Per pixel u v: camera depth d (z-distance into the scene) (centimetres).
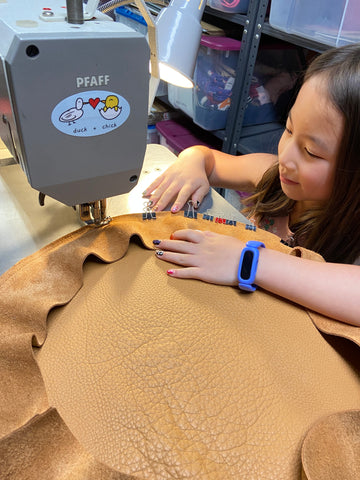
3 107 38
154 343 39
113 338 39
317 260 53
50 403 34
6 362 34
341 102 53
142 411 34
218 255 50
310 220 79
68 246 48
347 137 55
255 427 34
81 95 36
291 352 41
